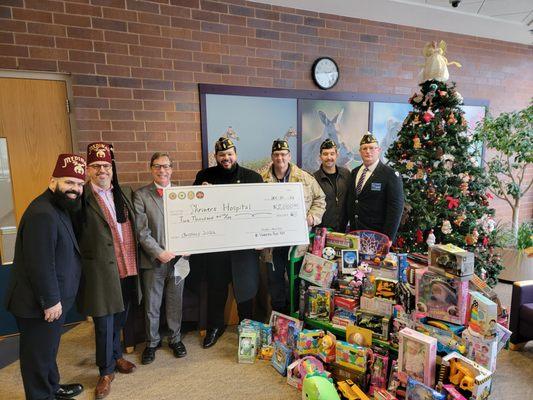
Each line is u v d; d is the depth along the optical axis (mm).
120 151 2922
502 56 4457
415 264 2023
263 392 2004
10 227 2699
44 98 2689
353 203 2604
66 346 2527
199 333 2697
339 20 3570
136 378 2133
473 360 1661
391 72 3895
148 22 2881
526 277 3607
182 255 2281
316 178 2828
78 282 1811
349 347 1949
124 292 2117
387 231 2447
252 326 2428
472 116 4359
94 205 1906
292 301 2484
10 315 2672
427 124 2822
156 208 2236
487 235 3023
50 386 1757
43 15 2586
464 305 1738
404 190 2857
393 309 1979
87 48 2729
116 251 2037
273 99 3406
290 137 3523
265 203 2336
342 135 3750
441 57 2857
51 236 1582
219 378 2135
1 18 2484
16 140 2648
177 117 3082
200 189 2252
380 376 1858
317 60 3508
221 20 3115
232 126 3285
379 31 3766
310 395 1747
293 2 3303
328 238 2387
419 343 1670
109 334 2012
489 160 4453
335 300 2223
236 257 2404
